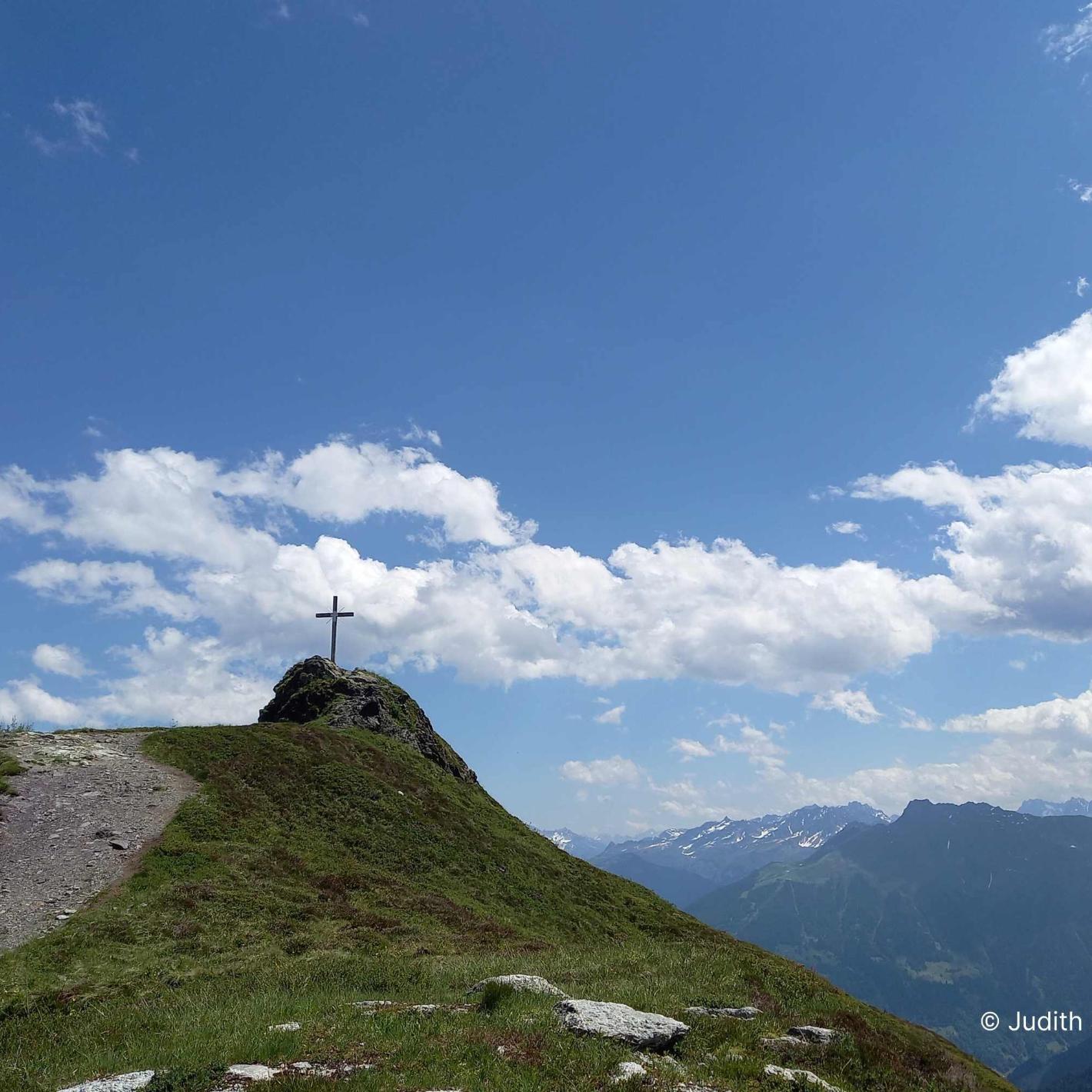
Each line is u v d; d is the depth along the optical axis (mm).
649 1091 13242
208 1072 13086
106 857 38188
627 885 62812
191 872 37906
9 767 46938
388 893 41562
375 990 23219
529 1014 17375
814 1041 19219
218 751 55688
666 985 22672
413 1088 12469
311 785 54156
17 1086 14305
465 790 71000
